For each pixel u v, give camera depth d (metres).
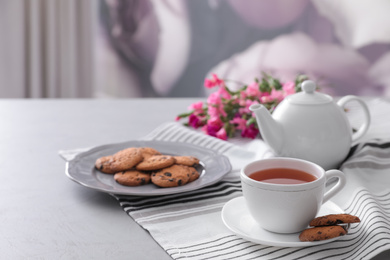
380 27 3.49
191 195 1.23
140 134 1.55
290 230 1.11
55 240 1.11
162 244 1.09
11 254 1.07
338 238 1.10
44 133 1.55
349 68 3.62
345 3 3.50
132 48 3.70
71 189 1.26
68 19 3.31
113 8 3.62
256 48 3.67
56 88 3.39
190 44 3.69
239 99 1.56
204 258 1.06
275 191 1.08
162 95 3.79
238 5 3.59
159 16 3.63
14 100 1.84
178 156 1.33
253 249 1.08
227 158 1.34
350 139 1.34
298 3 3.55
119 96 3.79
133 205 1.20
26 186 1.27
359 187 1.22
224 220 1.12
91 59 3.46
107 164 1.29
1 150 1.44
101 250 1.08
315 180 1.10
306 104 1.32
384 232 1.08
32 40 3.26
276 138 1.32
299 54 3.64
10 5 3.18
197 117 1.59
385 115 1.61
